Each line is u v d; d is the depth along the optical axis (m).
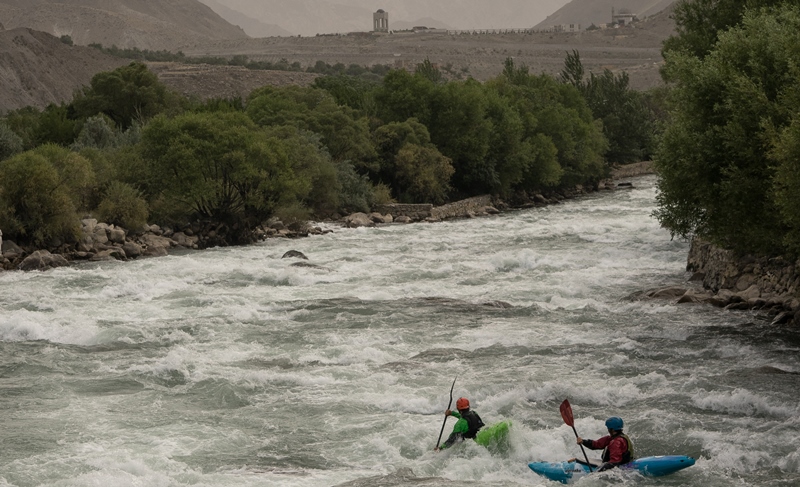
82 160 58.72
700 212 38.66
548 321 36.34
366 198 82.62
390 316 37.59
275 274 47.72
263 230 68.00
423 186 88.69
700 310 37.31
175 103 105.38
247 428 23.55
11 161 55.97
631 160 145.88
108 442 22.33
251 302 40.88
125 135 80.31
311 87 105.75
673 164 36.75
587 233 67.81
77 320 37.12
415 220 81.06
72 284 45.88
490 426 21.67
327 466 20.72
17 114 112.62
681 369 28.33
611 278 46.94
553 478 19.73
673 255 53.97
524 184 104.75
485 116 98.44
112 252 55.91
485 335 33.66
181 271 50.00
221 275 48.91
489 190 98.06
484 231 71.06
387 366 29.22
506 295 42.75
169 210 64.62
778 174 30.05
